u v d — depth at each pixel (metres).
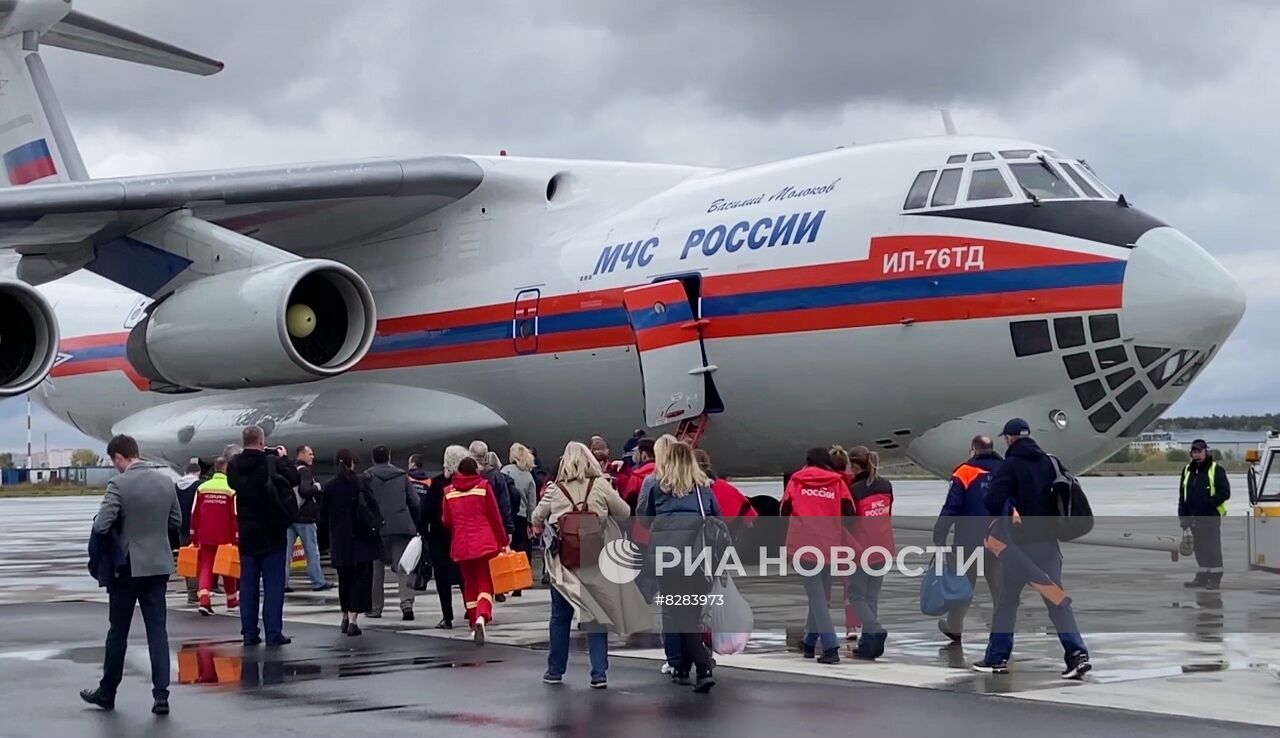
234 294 14.26
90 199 13.83
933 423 12.90
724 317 13.73
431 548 10.93
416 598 13.37
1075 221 12.26
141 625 11.39
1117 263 11.96
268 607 10.18
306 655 9.61
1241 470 49.34
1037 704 7.32
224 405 18.58
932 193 12.75
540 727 6.98
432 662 9.21
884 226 12.85
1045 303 12.11
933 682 8.09
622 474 12.64
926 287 12.57
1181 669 8.36
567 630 8.27
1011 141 13.02
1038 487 8.16
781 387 13.52
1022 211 12.42
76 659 9.48
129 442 7.73
